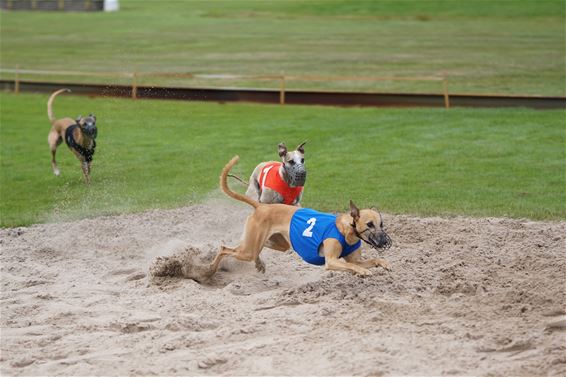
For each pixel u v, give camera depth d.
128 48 44.19
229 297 10.34
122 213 15.54
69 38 49.34
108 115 26.83
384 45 43.81
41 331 9.29
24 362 8.35
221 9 67.25
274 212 10.59
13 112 27.78
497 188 16.66
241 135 23.17
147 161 20.28
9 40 48.72
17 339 9.01
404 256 11.95
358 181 17.61
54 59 40.28
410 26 53.34
